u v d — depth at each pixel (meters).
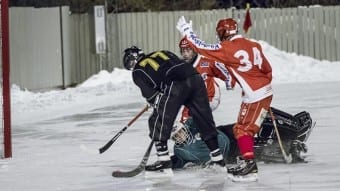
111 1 53.44
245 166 16.59
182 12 47.06
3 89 21.00
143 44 47.47
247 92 16.67
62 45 45.34
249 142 16.67
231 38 16.89
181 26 16.59
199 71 19.38
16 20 40.94
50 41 44.19
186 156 18.14
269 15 47.53
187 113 18.66
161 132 17.16
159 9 56.72
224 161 18.06
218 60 16.55
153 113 17.28
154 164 17.55
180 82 17.03
